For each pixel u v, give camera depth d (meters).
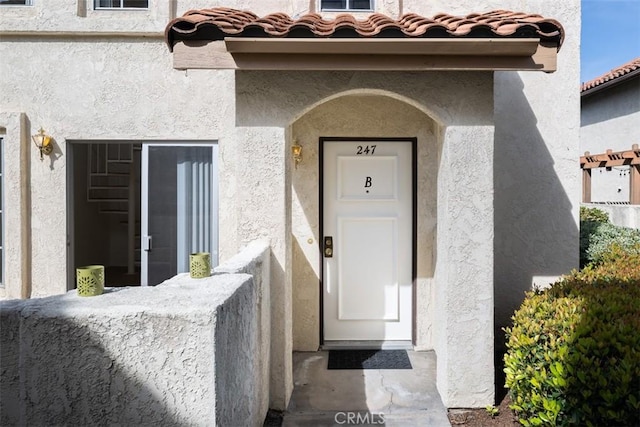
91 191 13.15
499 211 7.11
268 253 5.32
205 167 7.10
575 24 6.96
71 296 2.97
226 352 2.90
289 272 5.66
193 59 4.97
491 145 5.33
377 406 5.44
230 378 3.03
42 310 2.65
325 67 5.02
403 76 5.35
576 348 4.20
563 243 7.11
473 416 5.18
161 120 6.93
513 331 4.82
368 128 7.24
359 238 7.43
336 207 7.41
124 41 6.92
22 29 6.81
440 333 5.58
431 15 7.05
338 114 7.25
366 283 7.44
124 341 2.62
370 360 6.84
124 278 12.45
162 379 2.62
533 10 6.95
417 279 7.26
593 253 8.24
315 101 5.41
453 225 5.31
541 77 7.06
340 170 7.39
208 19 4.99
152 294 3.03
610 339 4.12
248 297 3.73
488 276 5.31
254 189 5.44
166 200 7.08
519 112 7.08
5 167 6.89
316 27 5.01
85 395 2.62
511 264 7.11
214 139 6.96
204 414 2.62
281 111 5.43
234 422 3.17
